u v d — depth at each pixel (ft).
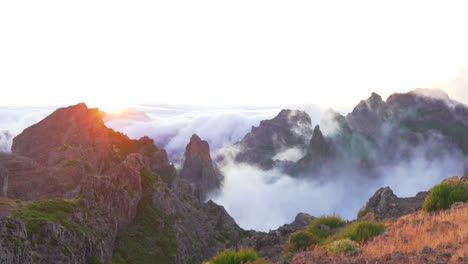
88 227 187.93
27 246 122.72
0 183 247.91
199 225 322.96
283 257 51.67
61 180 344.08
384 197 77.30
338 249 35.09
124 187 255.29
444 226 34.99
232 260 40.47
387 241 33.76
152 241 236.02
